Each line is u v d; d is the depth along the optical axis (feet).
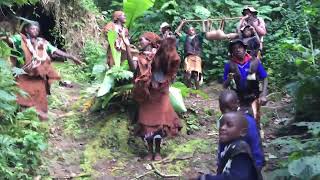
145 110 15.67
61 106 20.01
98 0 34.73
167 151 16.60
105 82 17.99
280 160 14.80
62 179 14.56
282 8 30.55
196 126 18.45
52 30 28.48
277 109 20.21
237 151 8.64
